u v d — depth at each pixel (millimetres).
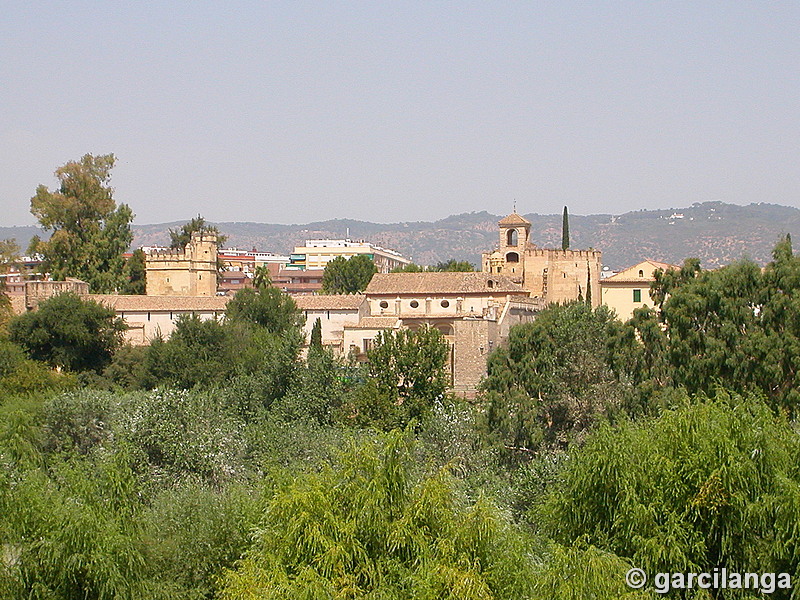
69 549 44656
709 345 77625
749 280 81062
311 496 43312
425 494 43469
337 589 40562
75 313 126062
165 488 66875
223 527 50469
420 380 98062
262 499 51031
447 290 140125
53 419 80750
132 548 46719
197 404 81062
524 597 41531
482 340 118062
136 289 171000
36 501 46781
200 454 71562
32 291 147000
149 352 120312
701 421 45375
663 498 44094
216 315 133750
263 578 41000
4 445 69000
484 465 72938
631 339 83688
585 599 39750
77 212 163500
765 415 46906
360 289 195750
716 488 42969
